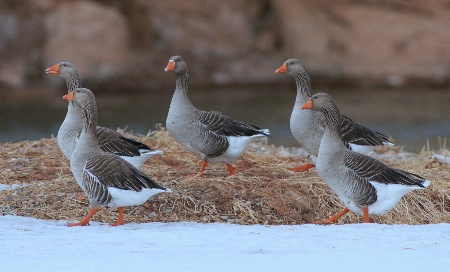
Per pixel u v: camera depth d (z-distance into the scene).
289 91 39.00
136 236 11.41
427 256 10.19
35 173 15.83
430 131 29.39
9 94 35.88
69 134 14.78
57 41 36.97
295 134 16.02
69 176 15.45
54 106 34.09
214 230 12.04
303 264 9.77
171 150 17.84
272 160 17.50
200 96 37.03
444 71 39.41
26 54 37.50
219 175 15.79
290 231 11.90
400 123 30.91
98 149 12.95
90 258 10.06
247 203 14.02
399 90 38.62
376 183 12.87
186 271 9.41
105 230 12.05
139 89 37.62
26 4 38.12
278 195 14.34
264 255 10.25
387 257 10.14
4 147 18.03
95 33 37.16
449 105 34.78
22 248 10.63
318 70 39.28
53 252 10.41
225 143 15.57
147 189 12.34
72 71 16.20
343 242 11.05
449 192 15.23
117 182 12.36
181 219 13.55
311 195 14.68
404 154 20.12
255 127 15.96
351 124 15.84
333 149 13.12
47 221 12.94
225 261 9.91
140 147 14.79
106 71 36.91
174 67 15.59
